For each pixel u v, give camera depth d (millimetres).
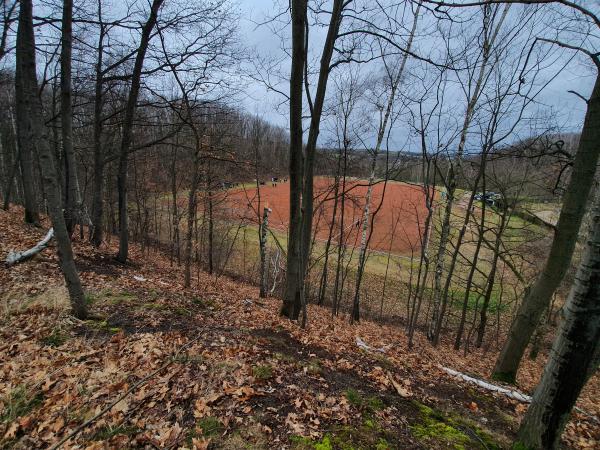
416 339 12211
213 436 2920
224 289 13180
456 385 5203
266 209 14531
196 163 9281
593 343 2471
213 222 19422
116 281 7684
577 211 5371
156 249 20594
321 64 5969
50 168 4445
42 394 3346
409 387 4535
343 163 12914
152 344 4402
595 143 4914
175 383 3590
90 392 3375
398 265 21719
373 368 4992
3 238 8469
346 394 3846
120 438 2832
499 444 3463
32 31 3855
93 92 11898
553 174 8547
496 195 12289
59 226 4684
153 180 19125
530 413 2836
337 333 7699
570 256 5660
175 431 2939
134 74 9227
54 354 4004
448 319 17000
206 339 4867
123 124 10586
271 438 2977
